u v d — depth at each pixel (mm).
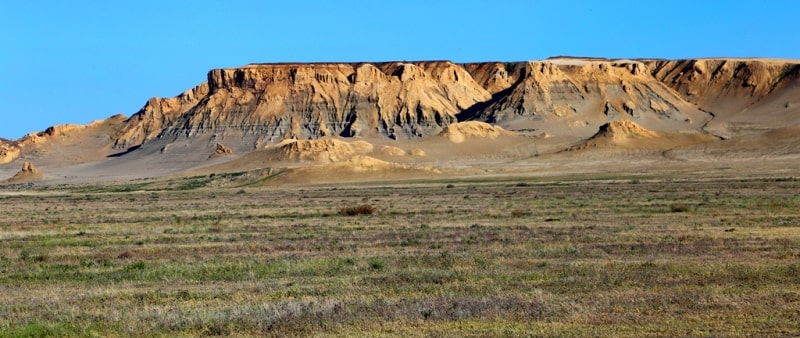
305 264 43000
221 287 37062
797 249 45219
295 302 32938
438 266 41906
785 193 103375
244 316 30453
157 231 66062
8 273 42969
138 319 30484
